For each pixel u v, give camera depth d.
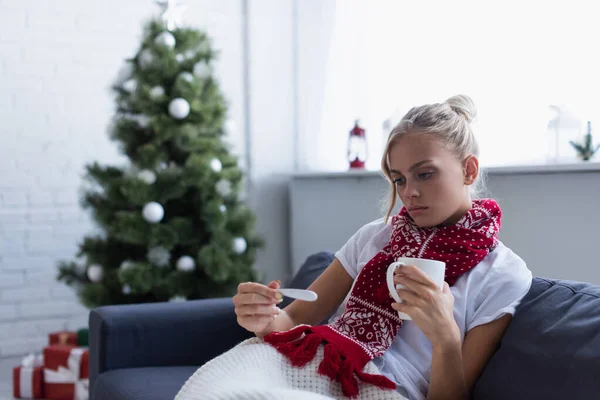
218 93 2.91
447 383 1.12
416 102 3.02
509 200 2.21
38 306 3.45
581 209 1.95
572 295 1.20
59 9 3.45
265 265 3.53
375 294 1.31
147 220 2.69
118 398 1.56
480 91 2.66
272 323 1.36
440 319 1.08
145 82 2.75
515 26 2.51
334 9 3.45
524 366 1.13
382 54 3.24
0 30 3.34
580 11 2.25
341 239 3.18
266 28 3.54
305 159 3.58
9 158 3.38
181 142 2.73
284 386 1.15
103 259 2.80
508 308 1.23
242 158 3.55
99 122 3.56
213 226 2.78
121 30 3.58
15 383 2.73
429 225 1.29
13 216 3.40
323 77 3.51
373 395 1.15
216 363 1.20
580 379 1.03
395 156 1.29
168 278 2.72
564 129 2.13
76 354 2.68
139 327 1.81
